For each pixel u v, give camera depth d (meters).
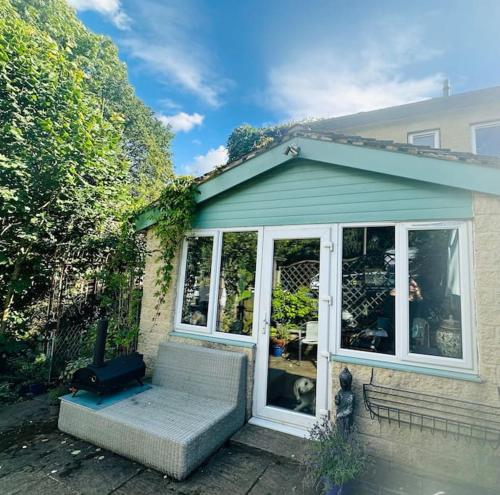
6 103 4.77
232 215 4.19
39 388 4.64
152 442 2.72
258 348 3.77
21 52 5.00
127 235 5.17
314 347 3.46
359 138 3.30
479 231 2.80
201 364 3.77
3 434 3.33
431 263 3.02
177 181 4.52
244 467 2.79
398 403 2.91
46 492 2.40
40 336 5.70
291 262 3.73
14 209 4.62
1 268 5.29
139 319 5.08
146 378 4.46
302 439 3.24
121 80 16.38
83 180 5.39
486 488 2.52
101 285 6.37
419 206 3.07
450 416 2.72
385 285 3.20
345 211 3.44
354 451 2.42
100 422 3.07
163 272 4.61
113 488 2.47
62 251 5.71
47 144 4.93
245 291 3.99
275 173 3.92
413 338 3.00
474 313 2.77
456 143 7.72
